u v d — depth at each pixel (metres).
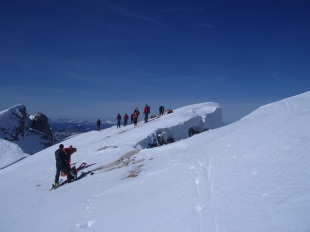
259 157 7.15
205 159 9.24
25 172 19.31
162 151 13.95
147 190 8.22
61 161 12.54
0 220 9.67
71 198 10.14
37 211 9.72
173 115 26.34
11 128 58.94
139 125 27.89
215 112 26.88
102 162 15.46
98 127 38.78
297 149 6.44
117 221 6.54
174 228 5.20
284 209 4.32
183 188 7.20
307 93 14.94
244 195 5.43
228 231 4.38
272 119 11.00
